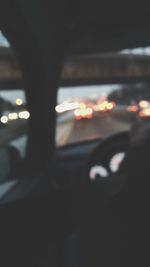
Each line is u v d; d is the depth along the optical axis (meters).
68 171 2.83
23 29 2.48
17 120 2.94
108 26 3.63
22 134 2.96
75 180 2.68
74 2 3.18
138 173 1.29
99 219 1.48
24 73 2.80
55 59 3.15
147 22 3.75
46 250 1.88
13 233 2.03
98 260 1.45
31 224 2.03
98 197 1.59
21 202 2.12
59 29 3.20
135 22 3.71
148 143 1.27
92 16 3.46
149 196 1.30
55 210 2.02
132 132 1.38
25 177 2.71
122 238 1.38
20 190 2.35
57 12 3.10
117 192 1.41
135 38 4.11
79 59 4.14
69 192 2.01
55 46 3.11
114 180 1.74
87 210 1.57
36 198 2.11
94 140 3.66
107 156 2.71
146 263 1.33
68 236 1.82
